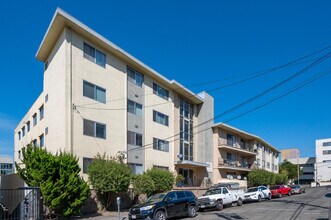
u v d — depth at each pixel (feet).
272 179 176.96
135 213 58.90
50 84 91.04
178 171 130.41
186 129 141.59
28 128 120.47
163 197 62.13
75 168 67.46
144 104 111.75
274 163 255.91
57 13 79.15
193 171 142.31
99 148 88.63
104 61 94.73
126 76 103.04
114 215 73.41
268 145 229.86
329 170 350.43
